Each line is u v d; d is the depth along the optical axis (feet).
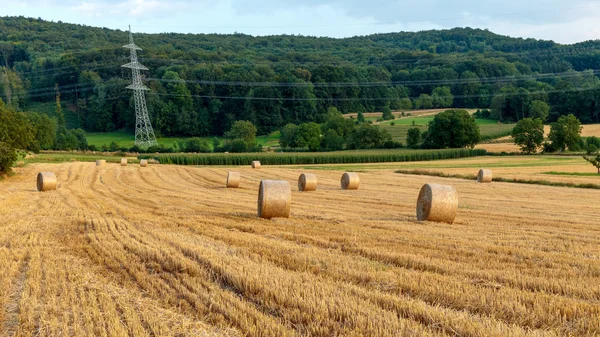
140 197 87.97
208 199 84.17
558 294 24.99
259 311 22.68
